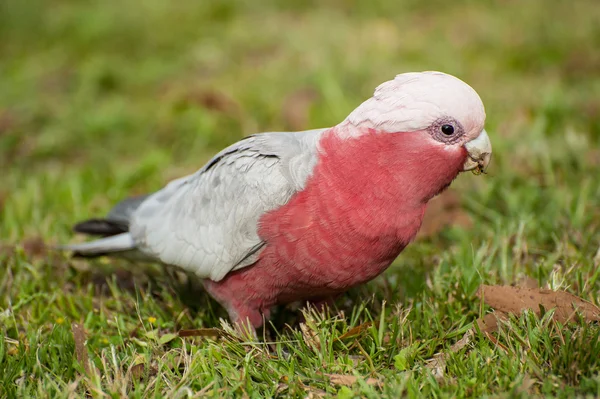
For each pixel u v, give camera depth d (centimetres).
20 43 1509
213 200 687
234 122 1145
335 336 649
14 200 966
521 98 1141
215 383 594
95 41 1477
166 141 1144
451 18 1483
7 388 606
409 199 621
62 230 905
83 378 620
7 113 1208
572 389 551
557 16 1412
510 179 938
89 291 786
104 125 1168
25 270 818
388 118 598
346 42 1391
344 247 627
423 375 596
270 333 746
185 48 1455
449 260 786
